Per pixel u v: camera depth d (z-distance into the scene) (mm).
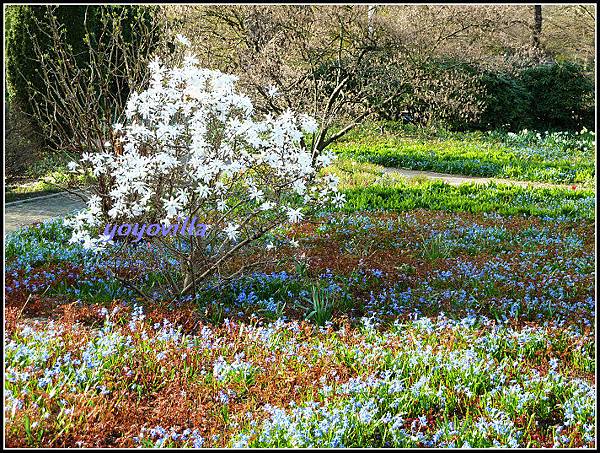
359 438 4566
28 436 4305
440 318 6953
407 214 12328
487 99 28359
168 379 5344
